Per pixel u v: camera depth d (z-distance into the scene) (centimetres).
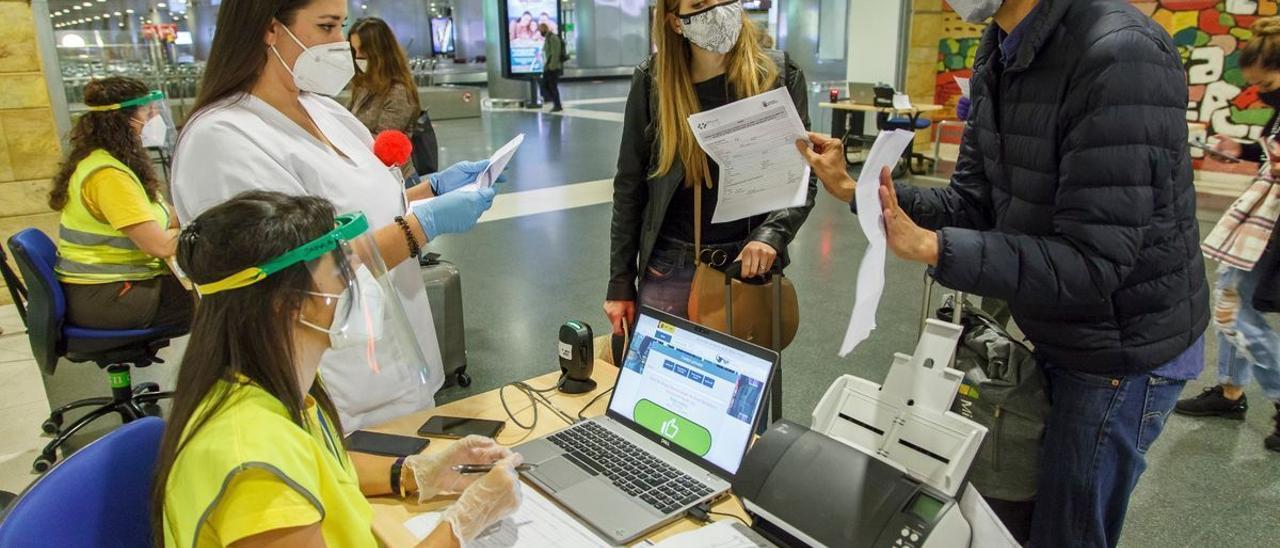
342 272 105
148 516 119
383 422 175
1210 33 705
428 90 1202
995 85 146
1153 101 119
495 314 436
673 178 202
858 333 103
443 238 580
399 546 126
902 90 928
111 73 529
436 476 140
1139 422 144
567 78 1917
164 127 334
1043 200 135
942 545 108
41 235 282
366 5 1786
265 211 99
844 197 160
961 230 121
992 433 150
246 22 156
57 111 454
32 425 318
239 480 93
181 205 159
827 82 983
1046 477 148
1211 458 284
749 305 197
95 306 279
